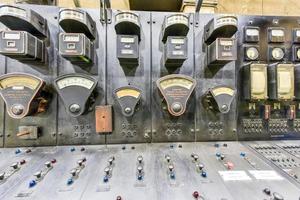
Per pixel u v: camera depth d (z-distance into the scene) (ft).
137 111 4.68
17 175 3.15
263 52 5.02
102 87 4.65
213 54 4.39
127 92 4.25
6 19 3.79
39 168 3.40
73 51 3.93
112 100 4.66
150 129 4.70
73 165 3.52
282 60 5.02
